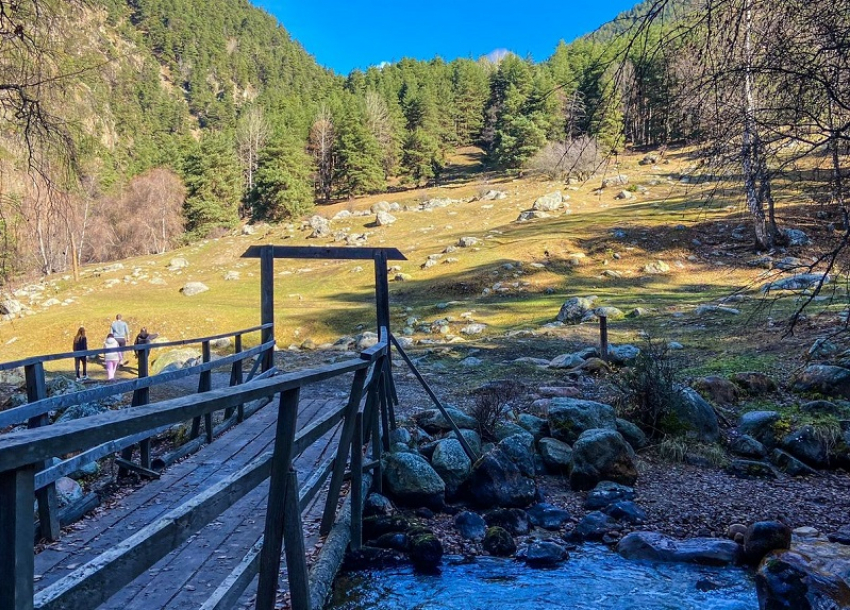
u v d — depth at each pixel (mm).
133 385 5680
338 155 79375
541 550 6113
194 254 53000
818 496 7562
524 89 75750
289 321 26406
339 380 13961
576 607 5125
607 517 6988
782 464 8484
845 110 4539
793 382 10672
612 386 11695
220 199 70062
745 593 5406
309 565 4695
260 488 6160
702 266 28875
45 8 9555
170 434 8555
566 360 13945
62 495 5461
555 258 31812
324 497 6250
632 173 53188
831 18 4391
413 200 68750
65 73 9828
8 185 10023
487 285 28938
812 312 15258
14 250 11055
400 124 90875
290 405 2992
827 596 4770
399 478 7211
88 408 8586
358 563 5531
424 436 8914
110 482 6215
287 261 43875
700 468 8555
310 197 72500
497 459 7609
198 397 2113
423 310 26000
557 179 52500
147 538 1853
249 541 4852
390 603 5066
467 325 22734
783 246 27547
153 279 41969
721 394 10477
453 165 95562
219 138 72062
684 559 5988
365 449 7680
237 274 40031
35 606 1408
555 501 7676
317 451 7512
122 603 3830
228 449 7582
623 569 5883
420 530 6203
